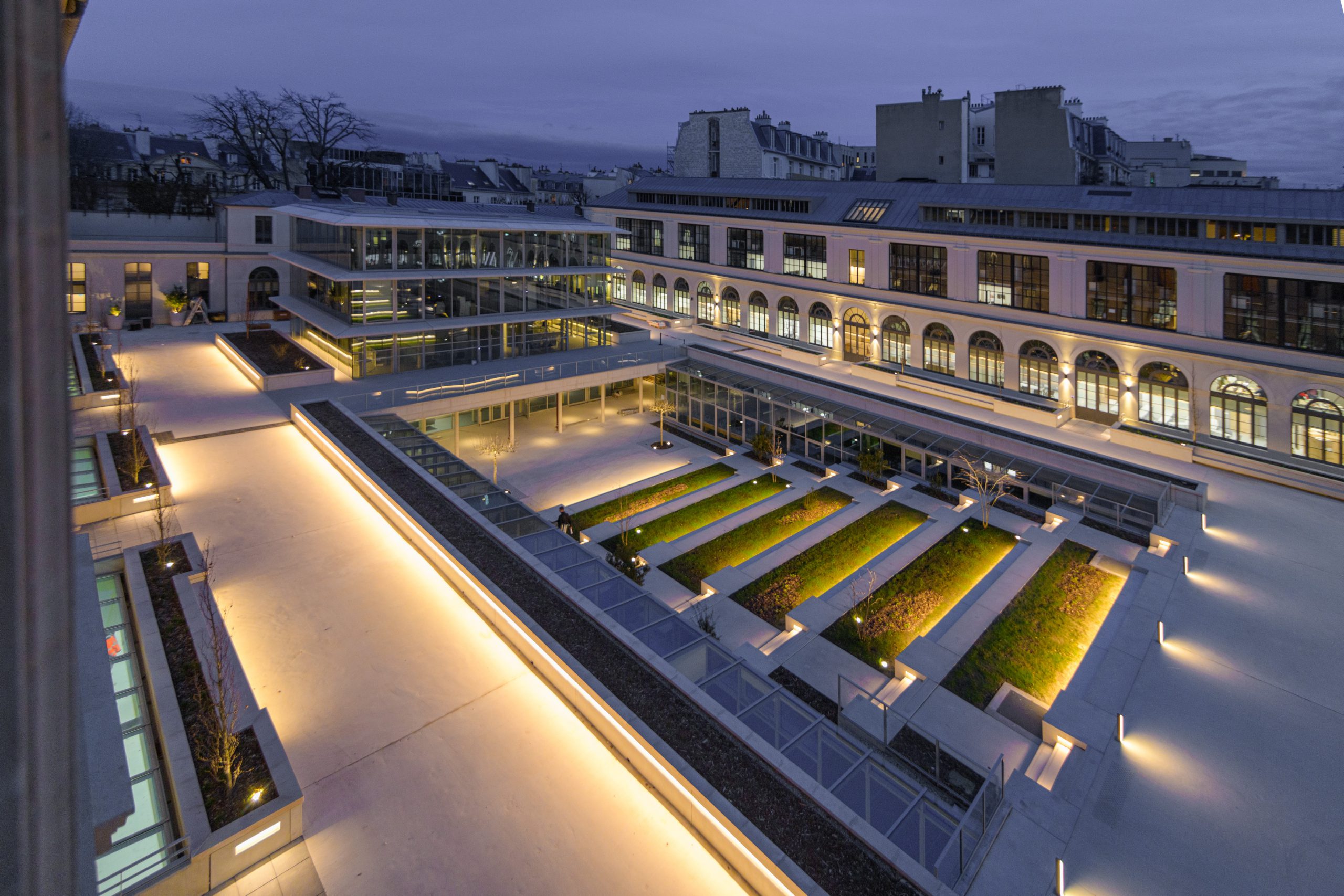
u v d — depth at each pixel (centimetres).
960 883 1284
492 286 4428
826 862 1188
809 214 5325
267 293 5506
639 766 1467
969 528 3105
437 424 4200
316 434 3023
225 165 8738
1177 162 7850
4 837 174
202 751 1367
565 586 1911
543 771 1485
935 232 4456
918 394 4484
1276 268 3209
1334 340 3111
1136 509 2948
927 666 2128
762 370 4434
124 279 4953
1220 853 1414
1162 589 2395
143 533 2245
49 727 185
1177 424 3603
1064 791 1591
